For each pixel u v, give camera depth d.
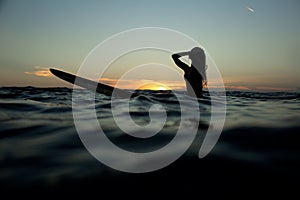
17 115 1.44
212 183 0.57
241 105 2.12
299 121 1.19
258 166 0.64
